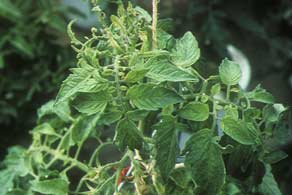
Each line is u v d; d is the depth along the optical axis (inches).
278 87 91.7
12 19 79.7
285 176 76.7
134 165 45.8
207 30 83.1
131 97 43.3
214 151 43.8
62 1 89.9
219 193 45.9
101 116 48.3
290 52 88.5
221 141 45.2
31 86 77.7
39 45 79.4
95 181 47.9
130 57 44.0
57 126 55.1
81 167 51.9
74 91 43.0
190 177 45.4
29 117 78.1
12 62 78.6
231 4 84.5
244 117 45.6
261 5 86.6
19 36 78.4
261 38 86.4
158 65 43.2
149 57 44.0
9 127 77.9
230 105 45.2
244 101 46.9
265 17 87.9
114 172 49.5
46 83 78.2
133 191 47.9
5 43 78.6
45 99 78.6
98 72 43.5
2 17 80.0
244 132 44.0
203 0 83.8
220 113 47.3
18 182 54.9
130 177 47.2
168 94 43.2
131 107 44.0
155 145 44.1
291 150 75.2
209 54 83.1
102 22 45.9
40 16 80.6
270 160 46.4
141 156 45.8
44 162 55.2
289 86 91.7
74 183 64.3
